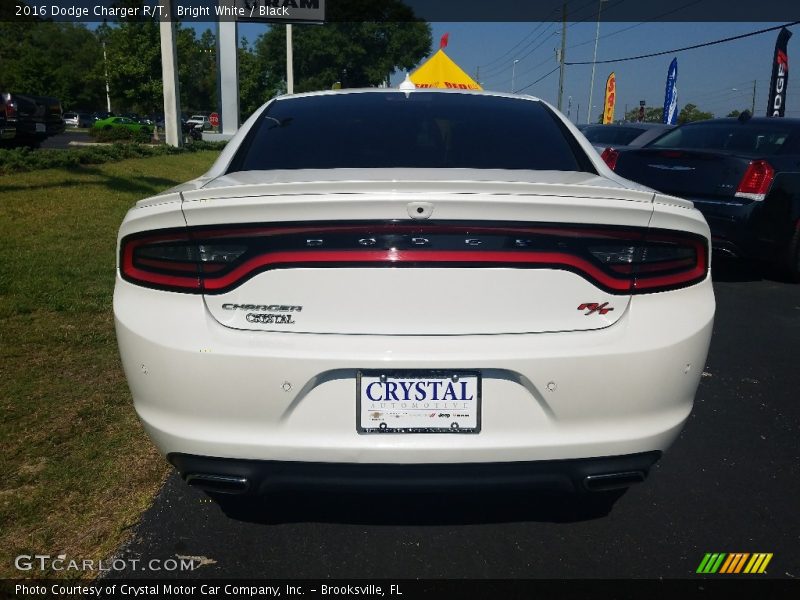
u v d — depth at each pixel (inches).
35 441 116.9
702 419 140.6
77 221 287.1
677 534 100.3
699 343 84.7
